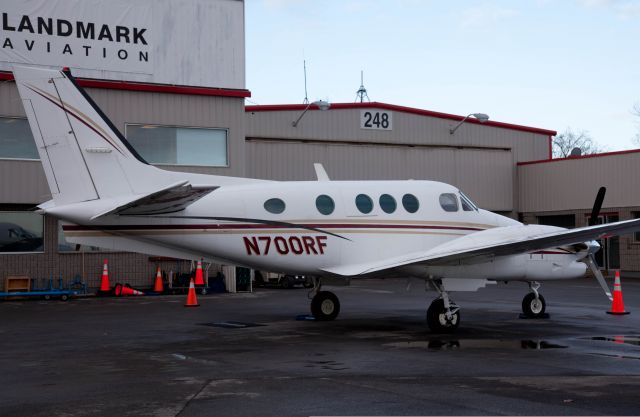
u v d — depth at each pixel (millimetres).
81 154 12641
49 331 13047
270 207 13531
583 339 11688
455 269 13289
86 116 12680
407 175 32875
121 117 22906
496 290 23938
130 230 12867
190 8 24250
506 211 35406
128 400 7078
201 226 13125
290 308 17641
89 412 6605
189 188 11703
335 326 13758
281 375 8375
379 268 12898
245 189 13594
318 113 31078
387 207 14281
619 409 6645
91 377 8344
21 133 21578
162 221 12984
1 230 21500
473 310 16922
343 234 13867
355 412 6555
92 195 12656
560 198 33844
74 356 10039
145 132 23344
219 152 24406
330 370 8719
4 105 21344
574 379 8086
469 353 10117
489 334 12445
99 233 12914
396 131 32719
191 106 23906
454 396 7195
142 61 23625
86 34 22938
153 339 11859
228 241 13273
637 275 30844
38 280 21734
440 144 33719
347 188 14219
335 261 13891
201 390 7523
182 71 24062
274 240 13484
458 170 34125
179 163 23781
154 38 23781
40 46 22312
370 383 7863
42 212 12477
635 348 10625
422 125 33344
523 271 14094
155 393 7391
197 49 24250
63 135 12562
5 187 21266
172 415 6469
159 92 23453
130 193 12867
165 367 9016
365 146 32000
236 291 23391
